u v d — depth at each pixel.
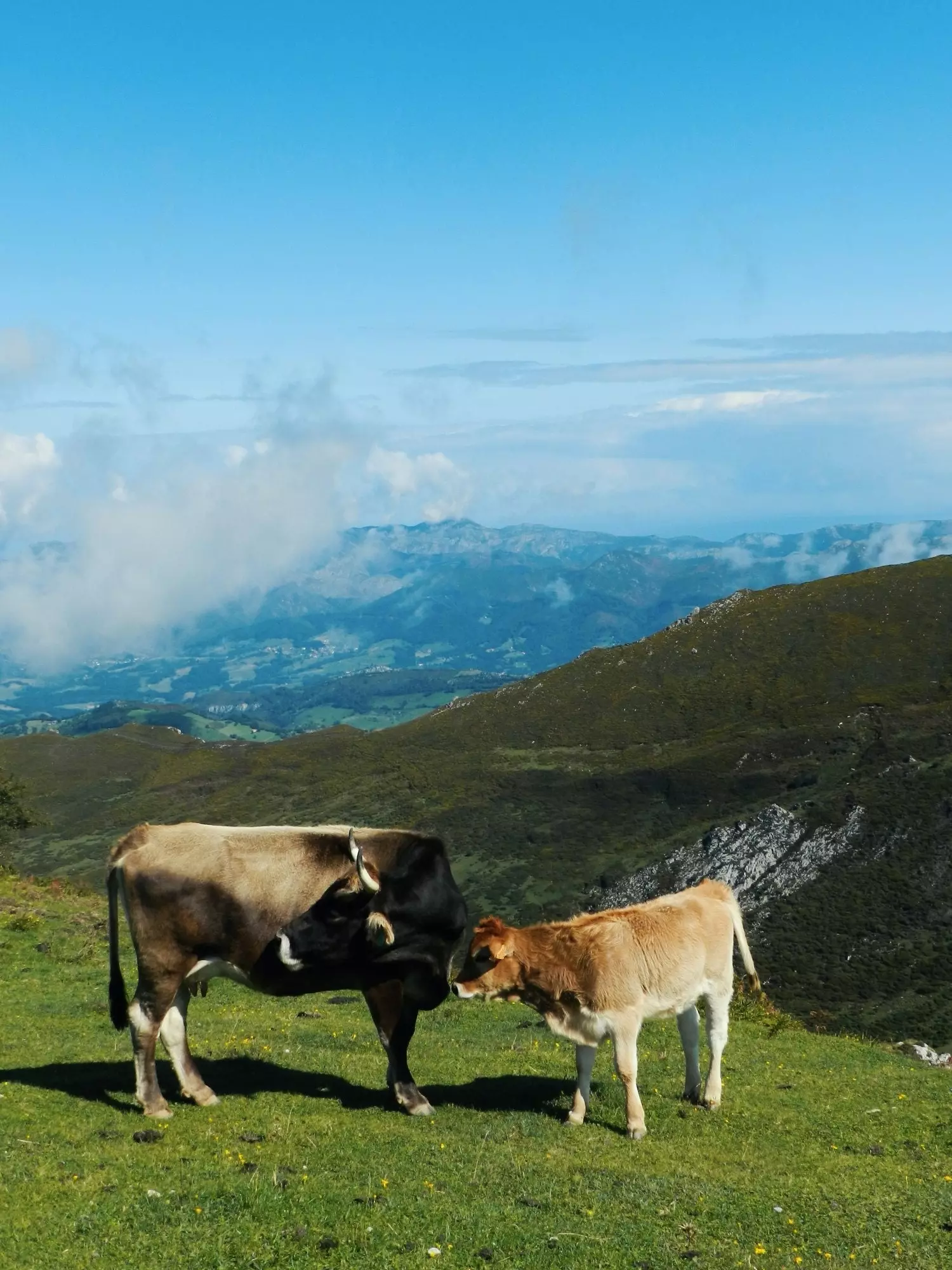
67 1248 7.52
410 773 171.12
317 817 163.25
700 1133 11.07
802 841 114.25
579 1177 9.25
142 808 182.75
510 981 11.20
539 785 153.62
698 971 11.55
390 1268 7.40
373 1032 15.34
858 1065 15.30
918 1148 11.09
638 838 130.88
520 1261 7.59
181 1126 10.23
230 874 10.70
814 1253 7.98
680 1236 8.12
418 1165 9.33
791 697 154.88
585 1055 11.23
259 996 18.09
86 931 22.64
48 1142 9.59
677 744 154.38
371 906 10.78
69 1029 14.83
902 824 110.75
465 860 137.25
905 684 148.50
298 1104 11.15
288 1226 7.97
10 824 59.16
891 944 91.19
